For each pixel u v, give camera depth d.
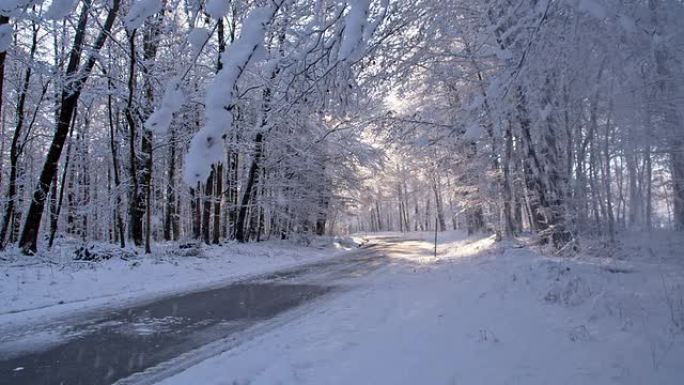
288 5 4.59
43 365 5.99
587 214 13.33
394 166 34.31
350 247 31.16
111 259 14.91
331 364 5.41
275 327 7.85
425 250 27.11
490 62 12.34
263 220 31.88
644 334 5.42
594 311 6.61
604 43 5.32
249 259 19.81
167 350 6.61
